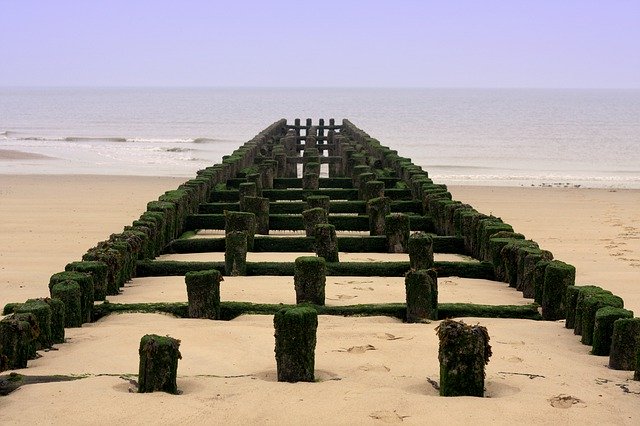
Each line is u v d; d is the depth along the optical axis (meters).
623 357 8.96
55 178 35.16
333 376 8.59
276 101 179.00
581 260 18.22
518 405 7.68
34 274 15.34
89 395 7.80
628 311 9.60
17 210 25.41
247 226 15.83
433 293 11.20
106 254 12.51
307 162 24.12
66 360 9.17
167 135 70.06
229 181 23.16
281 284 13.23
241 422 7.31
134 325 10.74
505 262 13.70
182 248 16.25
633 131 76.81
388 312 11.30
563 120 97.25
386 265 13.87
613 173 42.03
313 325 8.38
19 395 7.84
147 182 34.19
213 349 9.62
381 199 17.41
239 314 11.30
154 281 13.70
